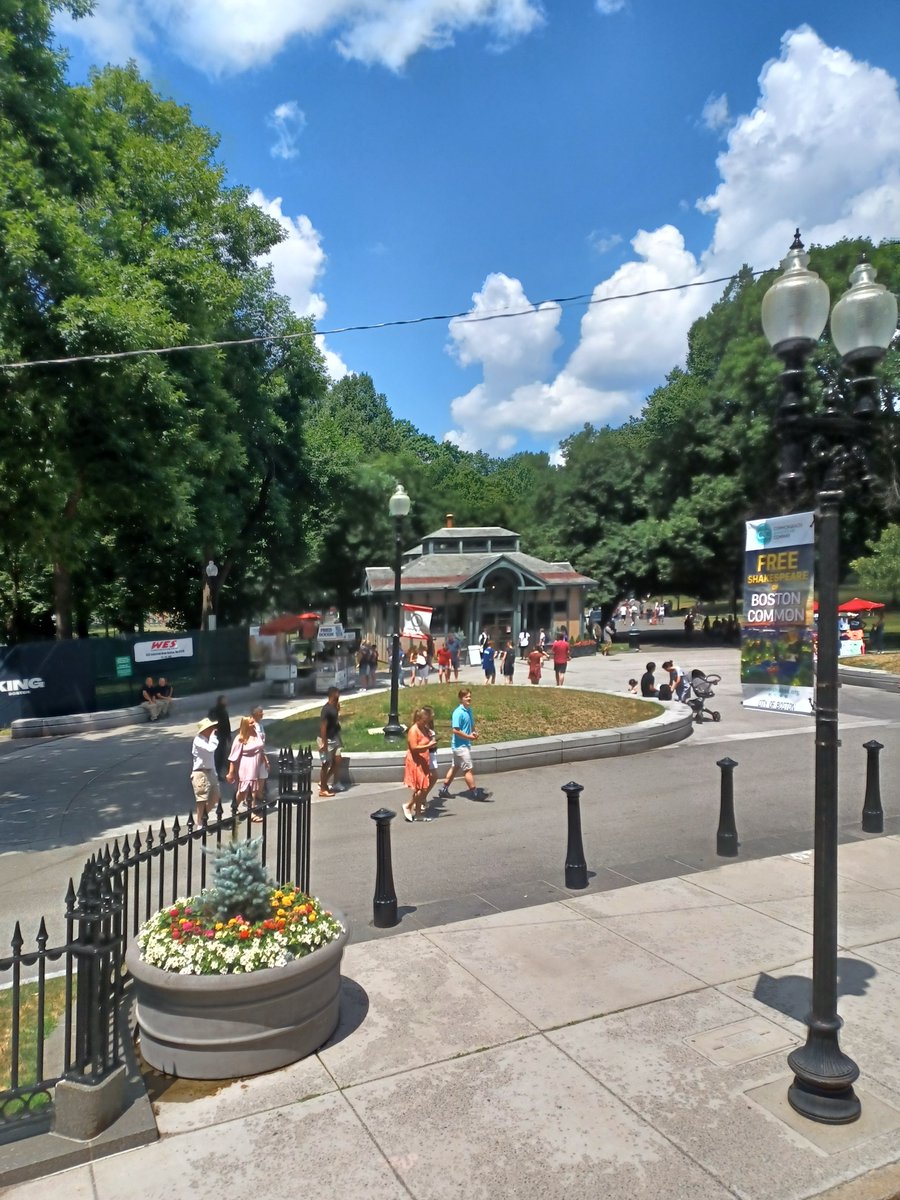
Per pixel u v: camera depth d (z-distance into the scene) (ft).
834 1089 14.33
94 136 58.29
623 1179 12.89
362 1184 12.89
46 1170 13.29
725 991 18.89
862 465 14.96
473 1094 15.12
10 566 84.84
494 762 43.45
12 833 36.63
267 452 105.91
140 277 53.31
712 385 134.92
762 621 16.17
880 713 62.18
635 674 93.50
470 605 119.75
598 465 152.66
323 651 109.81
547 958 20.83
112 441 44.39
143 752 56.80
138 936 17.13
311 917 17.22
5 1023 18.48
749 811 34.96
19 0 44.04
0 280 37.73
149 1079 15.90
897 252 108.78
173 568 116.57
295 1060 16.29
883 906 24.18
